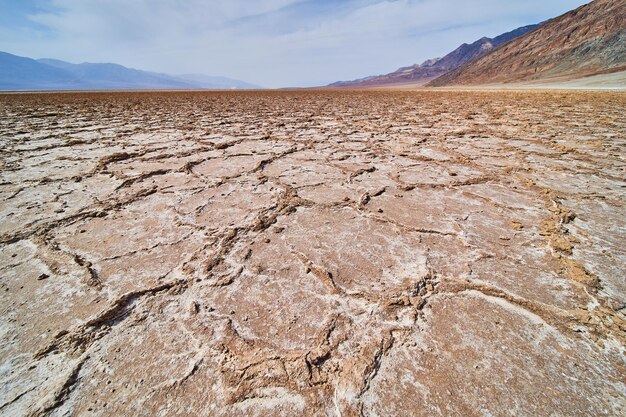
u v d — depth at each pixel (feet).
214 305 6.32
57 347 5.32
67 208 10.75
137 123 31.37
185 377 4.84
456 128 27.96
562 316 5.98
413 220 10.03
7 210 10.53
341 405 4.44
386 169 15.65
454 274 7.29
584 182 13.35
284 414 4.32
